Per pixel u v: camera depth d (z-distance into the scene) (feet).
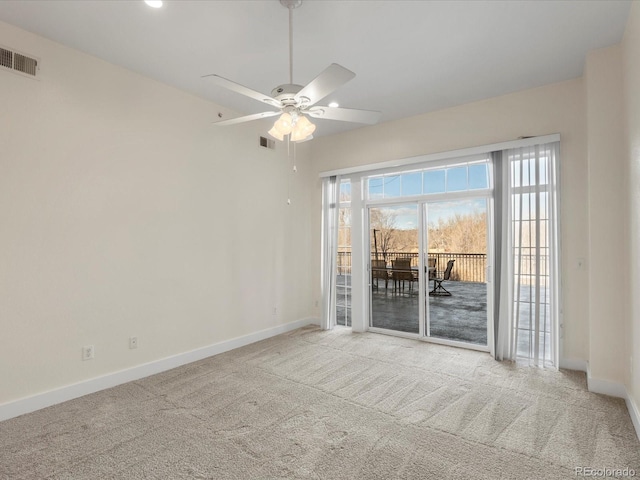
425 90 12.44
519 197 12.37
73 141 9.61
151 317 11.41
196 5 7.84
